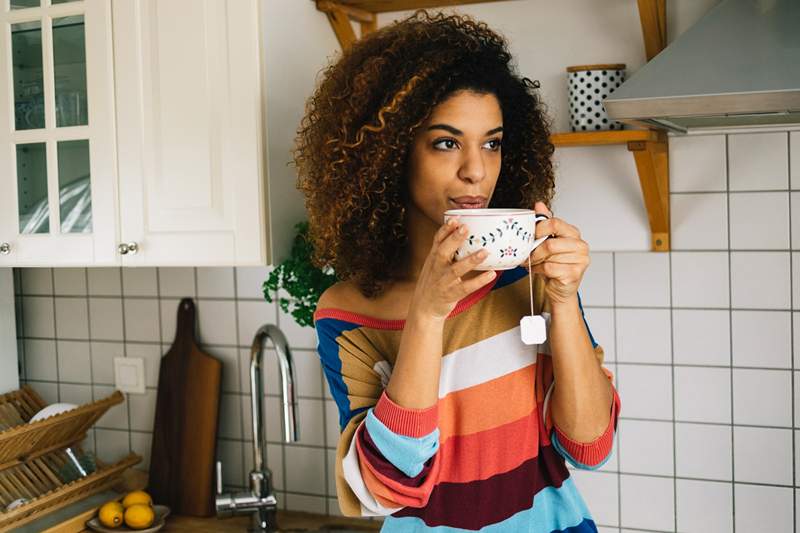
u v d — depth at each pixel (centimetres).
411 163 109
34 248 174
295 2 163
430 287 96
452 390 112
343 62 118
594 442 109
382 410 101
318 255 126
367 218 113
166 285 210
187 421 204
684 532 171
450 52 106
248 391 204
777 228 162
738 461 167
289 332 198
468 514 112
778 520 165
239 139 154
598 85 157
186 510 203
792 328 162
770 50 124
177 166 160
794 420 163
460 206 107
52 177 171
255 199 154
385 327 114
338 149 114
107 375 220
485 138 106
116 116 164
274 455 203
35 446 193
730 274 165
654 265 169
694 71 125
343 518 196
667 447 171
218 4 154
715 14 138
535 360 113
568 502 116
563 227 99
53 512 188
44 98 171
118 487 205
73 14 166
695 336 168
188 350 206
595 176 170
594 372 108
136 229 165
